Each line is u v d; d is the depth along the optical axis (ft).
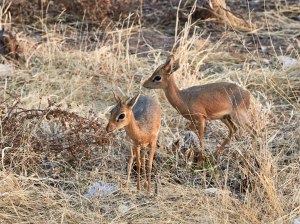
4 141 37.88
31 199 34.96
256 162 36.88
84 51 53.57
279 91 47.96
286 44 56.39
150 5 62.44
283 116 44.27
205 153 38.86
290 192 35.81
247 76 48.06
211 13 59.67
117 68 50.47
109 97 47.29
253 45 56.39
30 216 34.04
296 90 48.37
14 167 37.19
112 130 33.30
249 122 39.14
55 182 36.91
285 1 62.85
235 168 38.01
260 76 49.32
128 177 35.83
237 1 64.59
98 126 38.58
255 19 60.90
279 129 42.29
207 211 33.91
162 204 34.40
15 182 35.45
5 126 38.19
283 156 39.01
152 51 52.75
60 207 34.53
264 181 34.91
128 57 50.78
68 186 36.76
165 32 58.59
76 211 34.35
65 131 39.11
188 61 52.31
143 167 36.32
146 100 35.24
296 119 43.86
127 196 35.55
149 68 50.57
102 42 54.39
